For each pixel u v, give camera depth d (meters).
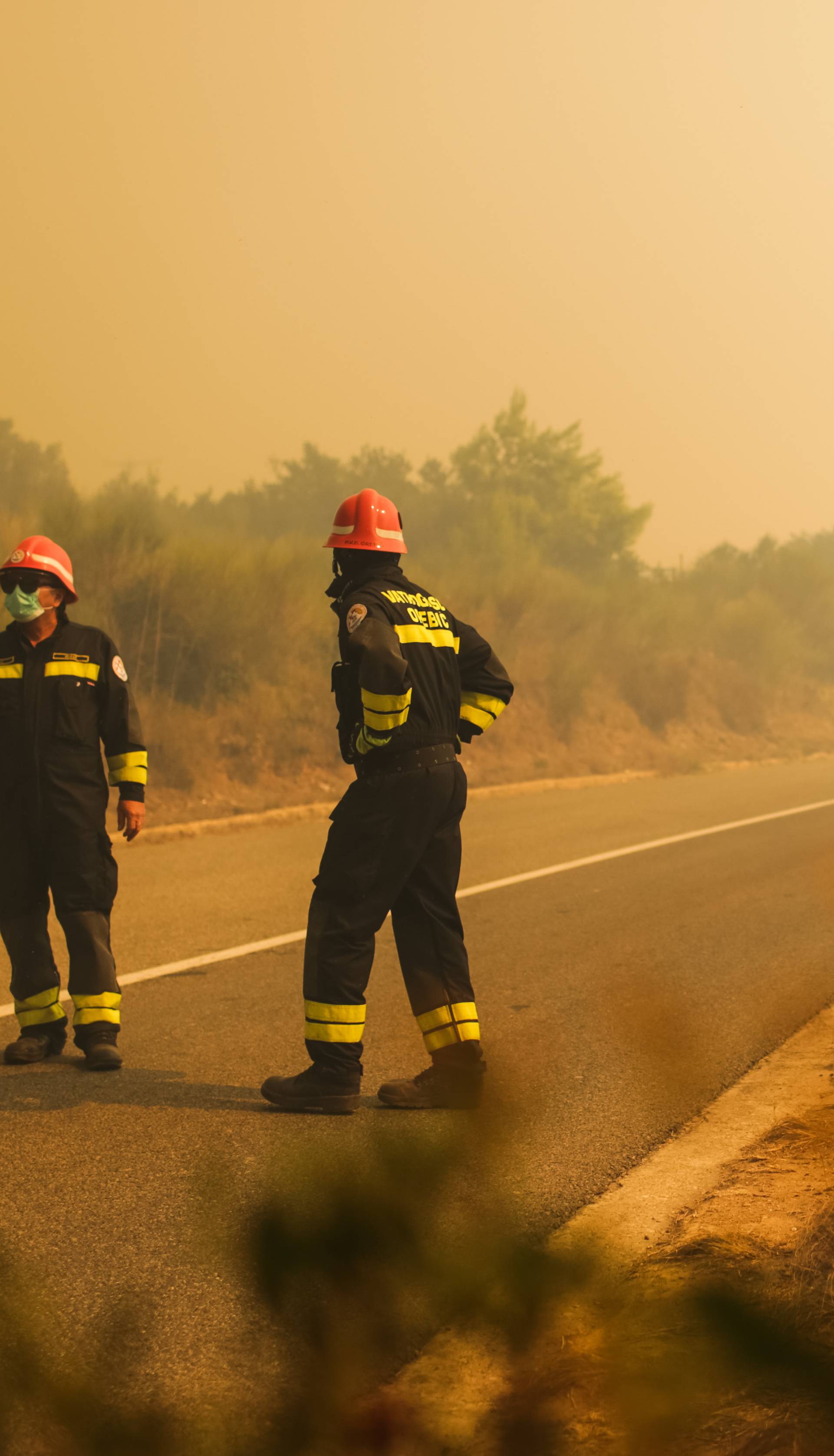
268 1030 5.42
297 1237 1.16
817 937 7.43
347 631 4.25
